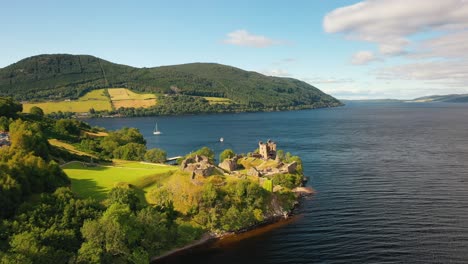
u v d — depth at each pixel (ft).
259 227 372.17
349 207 416.46
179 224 343.05
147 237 305.12
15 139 428.15
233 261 300.61
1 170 305.32
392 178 538.47
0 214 275.39
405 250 303.27
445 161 655.35
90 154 615.57
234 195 396.78
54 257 249.55
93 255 259.80
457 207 398.42
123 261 277.64
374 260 289.94
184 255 312.91
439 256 291.38
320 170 617.62
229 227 357.61
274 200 417.08
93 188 380.78
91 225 273.54
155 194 378.53
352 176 564.30
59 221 282.77
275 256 306.55
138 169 478.18
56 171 362.12
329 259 296.10
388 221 366.02
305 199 456.45
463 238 321.32
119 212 290.35
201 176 408.46
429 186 486.38
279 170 534.37
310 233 349.82
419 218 369.91
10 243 244.83
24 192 310.45
